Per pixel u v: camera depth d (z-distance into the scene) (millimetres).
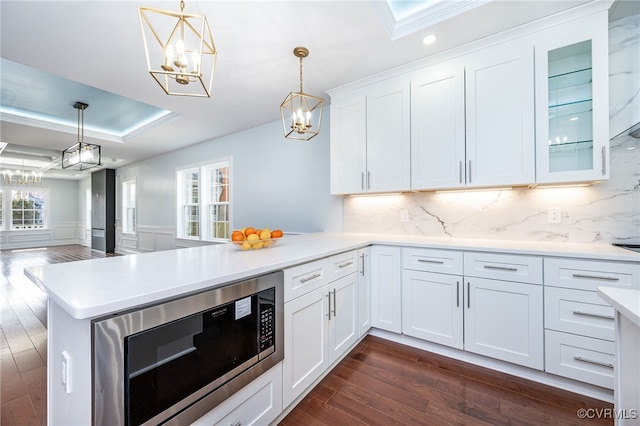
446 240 2234
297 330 1489
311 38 1929
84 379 782
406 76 2318
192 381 971
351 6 1636
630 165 1813
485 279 1842
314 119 3383
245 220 4133
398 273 2199
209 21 1742
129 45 1977
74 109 3631
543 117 1805
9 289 3918
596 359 1532
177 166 5277
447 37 1935
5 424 1394
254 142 3992
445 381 1741
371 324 2320
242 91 2779
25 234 8703
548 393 1619
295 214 3574
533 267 1696
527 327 1714
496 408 1501
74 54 2084
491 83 1963
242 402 1167
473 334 1888
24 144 4742
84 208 9633
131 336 809
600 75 1667
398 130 2357
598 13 1663
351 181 2623
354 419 1428
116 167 7070
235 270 1150
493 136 1959
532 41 1831
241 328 1156
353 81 2562
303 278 1536
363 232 2947
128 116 3924
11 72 2674
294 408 1507
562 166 1822
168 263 1301
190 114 3426
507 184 1922
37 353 2113
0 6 1561
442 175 2154
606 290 841
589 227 1921
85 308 707
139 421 822
